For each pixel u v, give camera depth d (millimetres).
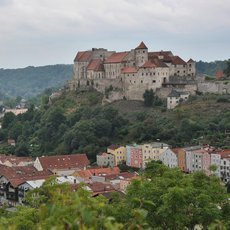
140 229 47438
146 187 85250
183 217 77188
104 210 70688
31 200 82062
